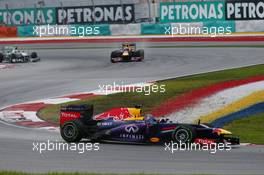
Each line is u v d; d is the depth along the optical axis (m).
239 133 74.81
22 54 163.62
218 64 138.75
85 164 52.81
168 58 155.25
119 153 58.59
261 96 89.12
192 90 97.06
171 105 89.94
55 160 54.91
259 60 142.62
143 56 155.25
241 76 112.62
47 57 173.50
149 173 47.09
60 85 117.44
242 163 52.75
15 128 78.00
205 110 86.19
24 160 55.00
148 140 63.47
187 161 53.94
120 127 64.75
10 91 113.56
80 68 144.50
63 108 67.56
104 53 174.62
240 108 85.56
